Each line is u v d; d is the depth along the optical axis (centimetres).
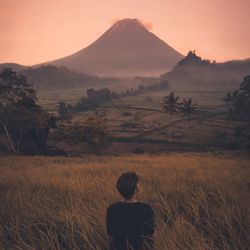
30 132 6406
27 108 6266
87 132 7075
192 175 1327
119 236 417
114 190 933
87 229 604
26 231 644
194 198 793
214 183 1069
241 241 538
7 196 921
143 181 1199
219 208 712
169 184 1080
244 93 16200
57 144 9469
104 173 1590
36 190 1110
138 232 414
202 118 18400
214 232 585
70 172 1638
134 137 14288
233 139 13388
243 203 728
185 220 620
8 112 6022
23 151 6278
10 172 1831
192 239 519
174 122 17838
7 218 751
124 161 2730
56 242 590
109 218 423
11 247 589
